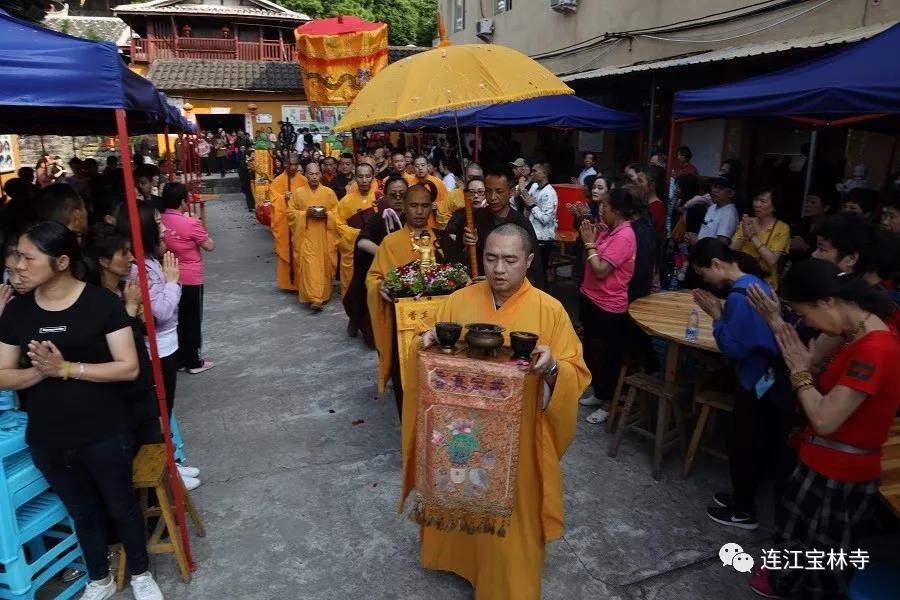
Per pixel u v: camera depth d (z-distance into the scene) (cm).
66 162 1597
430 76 356
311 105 830
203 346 673
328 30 792
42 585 309
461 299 281
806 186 675
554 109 884
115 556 319
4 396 293
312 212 788
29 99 260
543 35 1387
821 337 279
